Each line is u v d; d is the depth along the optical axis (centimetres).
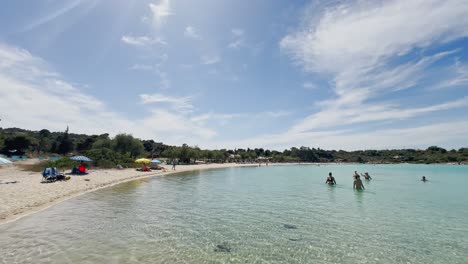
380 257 932
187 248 971
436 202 2072
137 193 2223
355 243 1071
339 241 1091
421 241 1106
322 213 1602
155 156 10238
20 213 1347
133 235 1095
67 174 3209
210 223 1330
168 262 836
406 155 16162
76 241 991
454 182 3906
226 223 1336
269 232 1196
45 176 2453
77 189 2166
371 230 1254
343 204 1917
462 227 1327
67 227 1162
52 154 9912
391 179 4522
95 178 2998
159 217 1419
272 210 1673
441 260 912
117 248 940
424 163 14212
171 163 7825
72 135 13862
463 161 12812
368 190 2822
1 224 1156
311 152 17288
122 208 1593
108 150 5350
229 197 2192
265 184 3350
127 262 821
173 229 1205
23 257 823
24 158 7269
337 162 17088
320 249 997
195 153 8969
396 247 1033
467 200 2180
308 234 1177
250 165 10594
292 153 17050
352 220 1441
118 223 1264
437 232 1237
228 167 8462
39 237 1014
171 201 1911
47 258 822
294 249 991
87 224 1220
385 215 1575
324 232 1211
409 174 6006
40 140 10781
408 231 1247
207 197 2162
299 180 4016
